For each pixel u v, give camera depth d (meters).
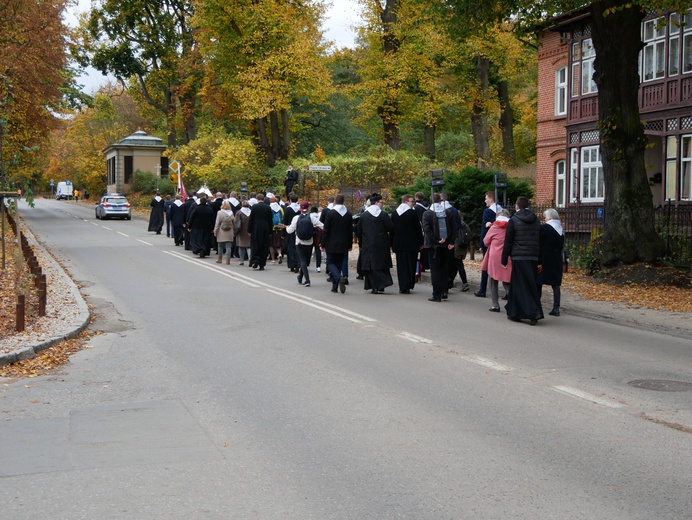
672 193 23.86
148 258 23.47
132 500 4.88
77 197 86.19
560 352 9.85
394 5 43.69
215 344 10.39
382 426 6.53
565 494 4.96
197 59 53.03
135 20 55.00
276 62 42.34
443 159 53.91
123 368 8.93
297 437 6.23
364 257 15.84
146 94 58.09
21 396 7.63
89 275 18.84
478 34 18.28
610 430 6.41
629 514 4.63
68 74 43.31
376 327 11.74
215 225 22.09
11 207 18.44
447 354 9.66
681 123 23.33
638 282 16.53
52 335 10.34
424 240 15.12
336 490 5.04
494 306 13.57
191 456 5.76
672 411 7.01
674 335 11.41
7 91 20.16
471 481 5.20
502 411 7.00
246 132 60.50
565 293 15.69
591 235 19.42
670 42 23.66
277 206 23.08
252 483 5.18
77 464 5.58
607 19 16.67
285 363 9.14
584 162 27.69
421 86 44.38
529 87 58.44
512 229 12.19
